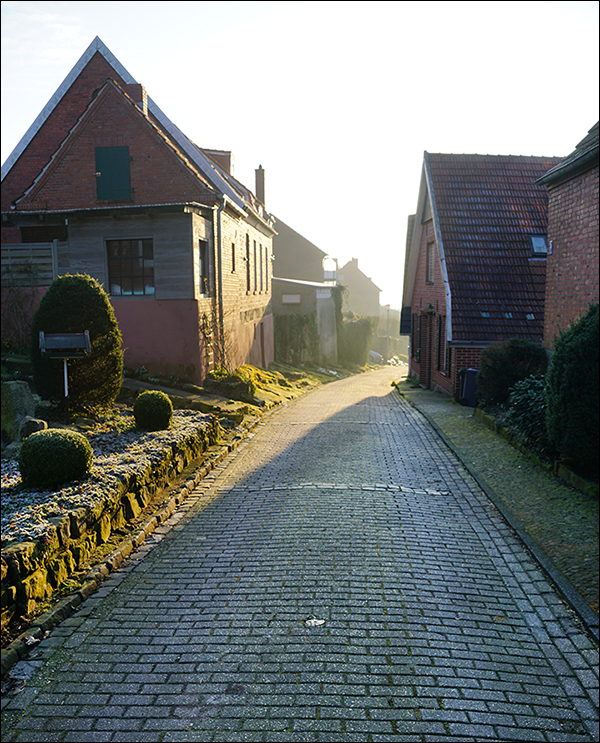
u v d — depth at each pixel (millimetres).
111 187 17812
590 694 4707
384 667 4926
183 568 6867
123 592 6281
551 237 13625
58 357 10391
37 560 5969
